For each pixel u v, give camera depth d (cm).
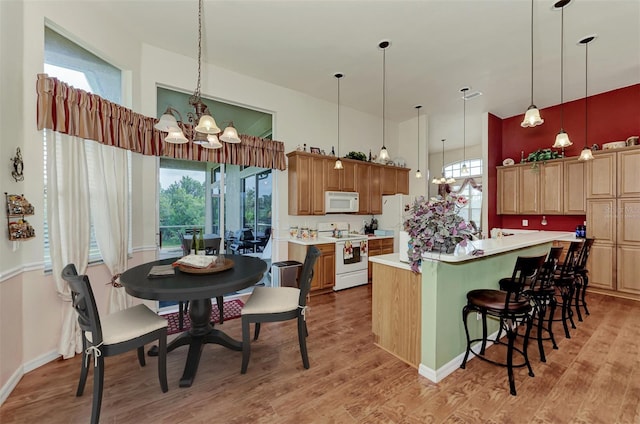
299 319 227
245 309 221
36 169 221
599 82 411
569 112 479
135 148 298
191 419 171
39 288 223
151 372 219
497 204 542
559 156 481
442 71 386
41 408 178
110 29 285
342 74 398
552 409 179
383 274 255
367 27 294
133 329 183
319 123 486
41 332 225
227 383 206
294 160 433
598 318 326
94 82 282
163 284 194
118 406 181
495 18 277
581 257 323
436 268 211
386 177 545
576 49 329
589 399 187
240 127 423
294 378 212
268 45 328
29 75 217
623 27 288
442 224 211
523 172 505
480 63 363
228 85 388
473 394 194
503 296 222
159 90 354
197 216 383
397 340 242
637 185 383
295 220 459
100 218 268
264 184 458
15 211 196
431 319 212
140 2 260
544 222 504
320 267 413
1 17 193
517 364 230
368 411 178
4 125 195
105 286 279
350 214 522
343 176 478
